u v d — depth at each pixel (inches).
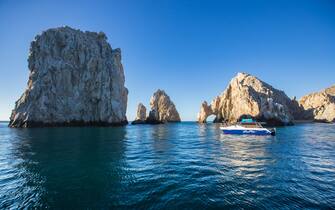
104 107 2800.2
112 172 486.0
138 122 4227.4
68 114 2677.2
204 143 1067.3
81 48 3006.9
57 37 2960.1
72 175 462.9
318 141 1126.4
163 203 310.5
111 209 294.5
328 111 4224.9
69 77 2783.0
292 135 1496.1
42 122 2471.7
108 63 3152.1
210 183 399.5
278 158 647.8
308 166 538.0
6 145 934.4
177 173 474.6
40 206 305.4
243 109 3112.7
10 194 349.7
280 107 2957.7
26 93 2588.6
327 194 341.1
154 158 656.4
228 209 290.4
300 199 321.4
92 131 1834.4
